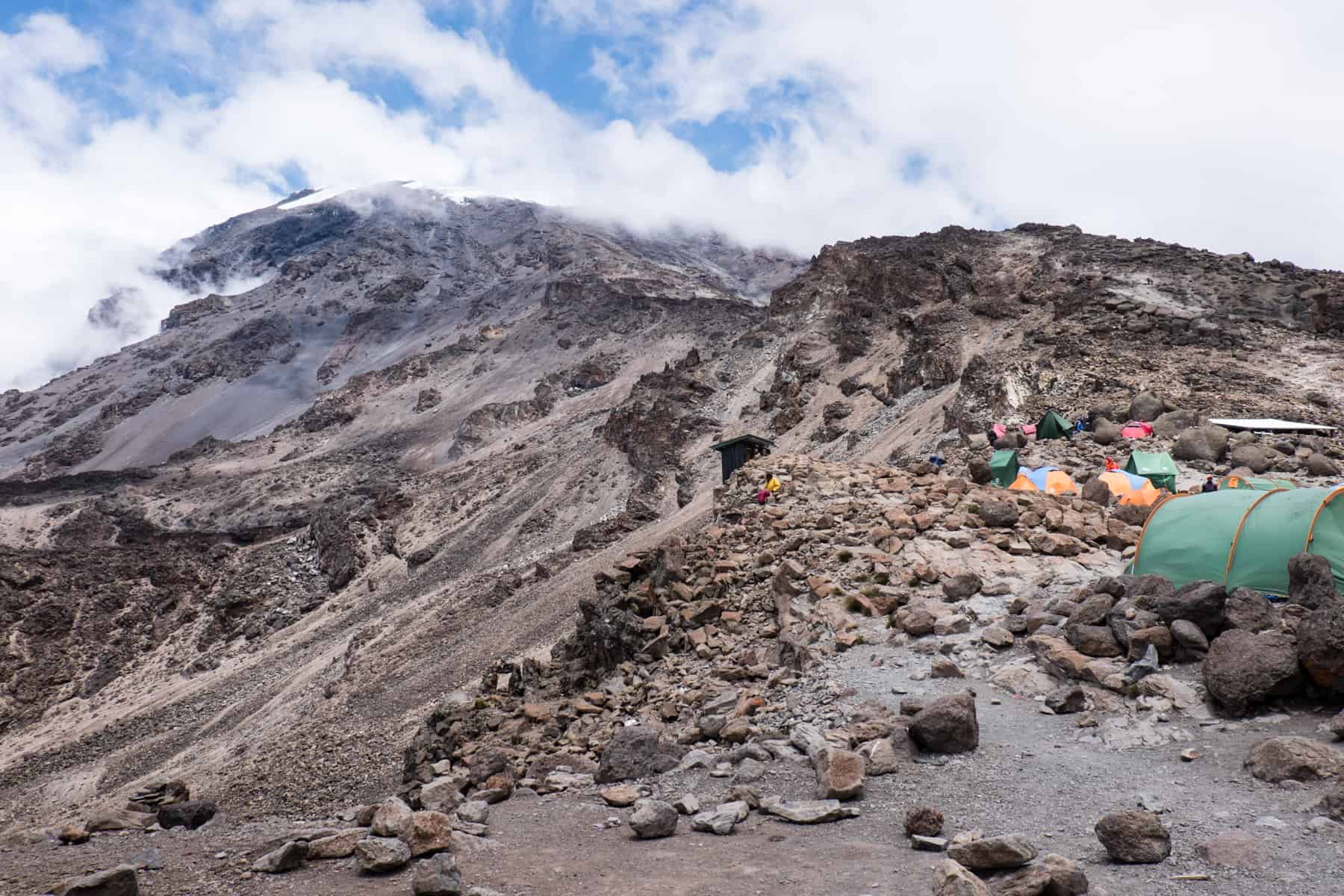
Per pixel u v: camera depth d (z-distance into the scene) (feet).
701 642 73.46
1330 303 288.10
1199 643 47.50
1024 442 151.94
